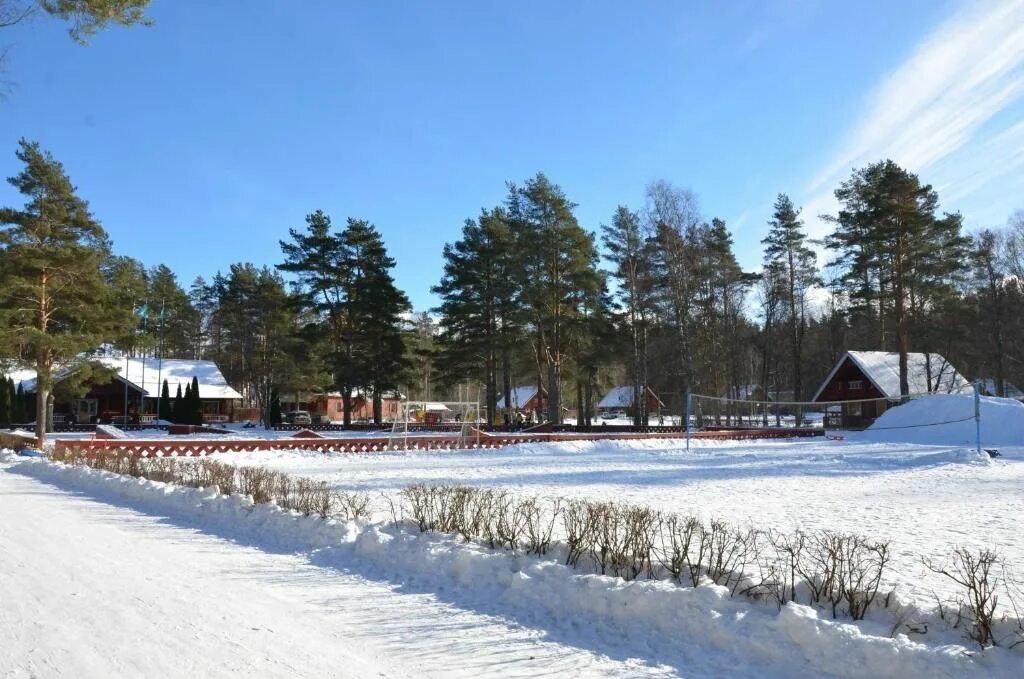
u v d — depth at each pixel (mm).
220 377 65562
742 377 58969
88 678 4402
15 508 12156
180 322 81562
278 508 10312
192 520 11102
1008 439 37125
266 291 64938
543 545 7602
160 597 6367
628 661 5047
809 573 6934
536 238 45625
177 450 26828
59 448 23219
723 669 4895
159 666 4645
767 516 11930
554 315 47094
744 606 5500
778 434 42594
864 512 12484
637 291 45781
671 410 55625
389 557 7996
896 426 44156
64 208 31891
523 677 4727
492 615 6090
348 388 49156
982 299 48344
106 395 58875
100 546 8758
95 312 32219
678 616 5543
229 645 5113
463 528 8617
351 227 49188
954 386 50062
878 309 48281
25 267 30750
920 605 5812
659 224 44406
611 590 5977
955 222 44969
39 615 5676
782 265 52188
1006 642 4660
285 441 29234
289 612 6074
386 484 17422
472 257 49406
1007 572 7656
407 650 5203
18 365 30750
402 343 50344
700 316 48688
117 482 14797
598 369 52250
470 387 89062
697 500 14242
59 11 10883
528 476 19875
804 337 62000
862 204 48719
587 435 36969
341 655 5031
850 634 4777
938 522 11328
